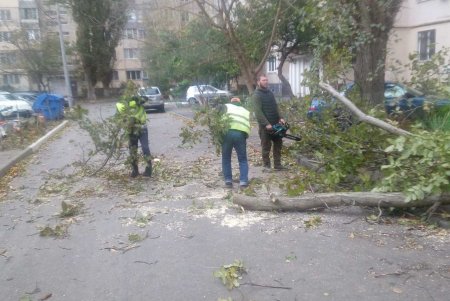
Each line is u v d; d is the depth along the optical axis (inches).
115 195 280.7
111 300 147.3
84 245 197.3
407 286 146.2
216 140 292.0
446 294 140.2
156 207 248.5
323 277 155.3
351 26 356.2
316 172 280.7
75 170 370.9
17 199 285.6
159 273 165.0
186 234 203.6
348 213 219.3
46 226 224.7
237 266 164.7
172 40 645.3
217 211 234.7
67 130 734.5
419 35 786.8
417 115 312.5
